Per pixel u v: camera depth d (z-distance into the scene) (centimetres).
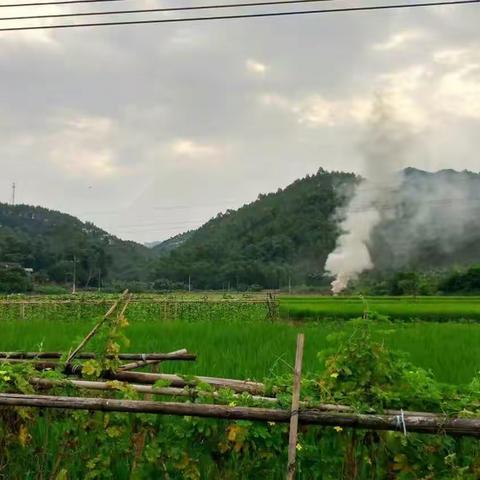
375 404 499
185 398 539
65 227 12506
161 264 10856
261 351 1445
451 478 471
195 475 510
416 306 3703
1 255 9225
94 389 566
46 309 3431
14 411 578
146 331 1942
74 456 562
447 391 512
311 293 8906
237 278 10075
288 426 498
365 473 514
